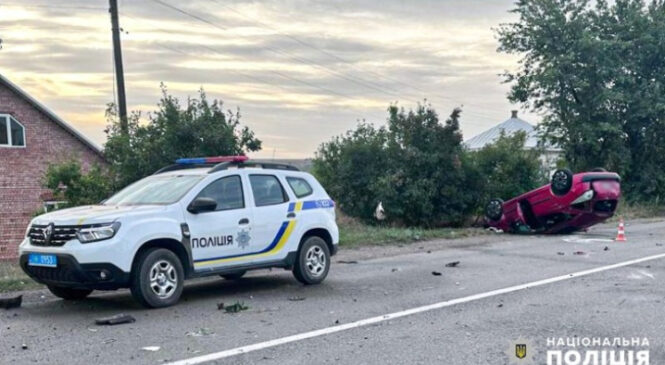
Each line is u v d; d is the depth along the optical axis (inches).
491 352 246.7
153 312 324.2
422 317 309.9
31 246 331.9
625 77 1235.9
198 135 673.0
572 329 282.7
